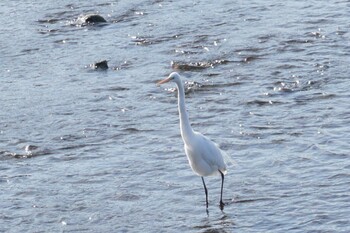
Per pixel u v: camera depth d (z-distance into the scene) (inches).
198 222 657.6
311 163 751.1
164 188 724.7
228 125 866.8
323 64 1040.2
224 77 1021.2
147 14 1336.1
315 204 669.3
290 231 629.6
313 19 1244.5
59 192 724.7
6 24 1317.7
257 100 933.2
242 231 636.7
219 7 1353.3
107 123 896.3
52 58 1146.7
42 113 937.5
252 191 705.6
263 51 1111.0
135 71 1071.0
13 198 715.4
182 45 1161.4
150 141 837.2
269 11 1310.3
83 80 1048.8
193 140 679.1
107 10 1368.1
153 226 655.1
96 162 789.2
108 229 653.9
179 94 682.8
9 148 839.1
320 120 860.6
